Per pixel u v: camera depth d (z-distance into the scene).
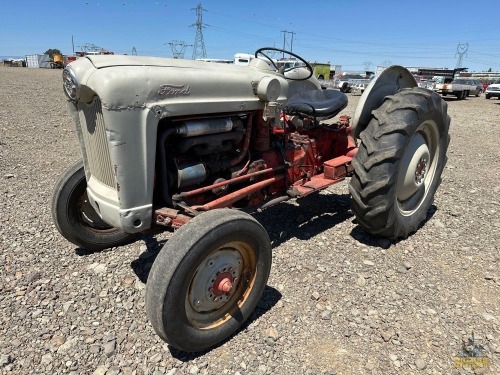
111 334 2.38
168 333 2.05
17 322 2.46
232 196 2.77
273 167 3.22
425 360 2.23
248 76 2.80
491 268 3.13
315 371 2.16
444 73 27.73
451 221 3.96
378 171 3.09
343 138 4.04
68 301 2.67
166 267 1.99
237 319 2.38
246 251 2.38
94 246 3.24
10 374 2.10
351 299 2.74
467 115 13.87
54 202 3.00
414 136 3.44
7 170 5.25
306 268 3.09
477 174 5.66
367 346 2.33
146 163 2.30
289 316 2.57
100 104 2.22
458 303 2.71
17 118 9.04
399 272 3.06
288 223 3.87
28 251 3.25
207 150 2.68
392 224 3.27
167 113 2.30
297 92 4.22
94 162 2.50
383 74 3.55
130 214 2.32
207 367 2.18
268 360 2.23
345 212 4.16
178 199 2.52
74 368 2.15
